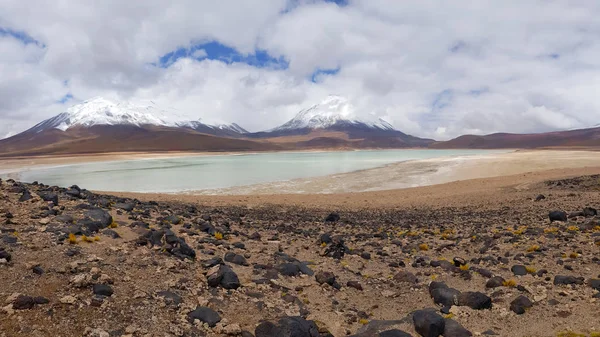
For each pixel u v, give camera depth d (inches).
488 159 3292.3
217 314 245.3
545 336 238.7
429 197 1249.4
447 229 673.6
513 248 474.0
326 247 467.2
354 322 270.8
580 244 463.5
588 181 1250.0
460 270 386.6
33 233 337.1
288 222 775.7
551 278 349.1
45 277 252.2
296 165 3661.4
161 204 869.8
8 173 2950.3
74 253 301.0
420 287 343.0
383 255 476.1
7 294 222.5
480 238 551.8
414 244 542.0
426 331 239.0
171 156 7445.9
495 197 1127.0
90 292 241.6
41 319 204.2
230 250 424.8
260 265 368.5
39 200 470.9
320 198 1262.3
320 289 330.6
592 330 240.2
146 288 265.6
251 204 1098.1
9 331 189.5
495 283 334.0
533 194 1086.4
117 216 482.3
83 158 6176.2
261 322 235.3
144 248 353.4
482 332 247.0
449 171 2390.5
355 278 371.2
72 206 471.8
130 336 202.8
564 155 3444.9
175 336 212.1
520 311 274.8
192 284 290.2
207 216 682.2
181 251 354.0
